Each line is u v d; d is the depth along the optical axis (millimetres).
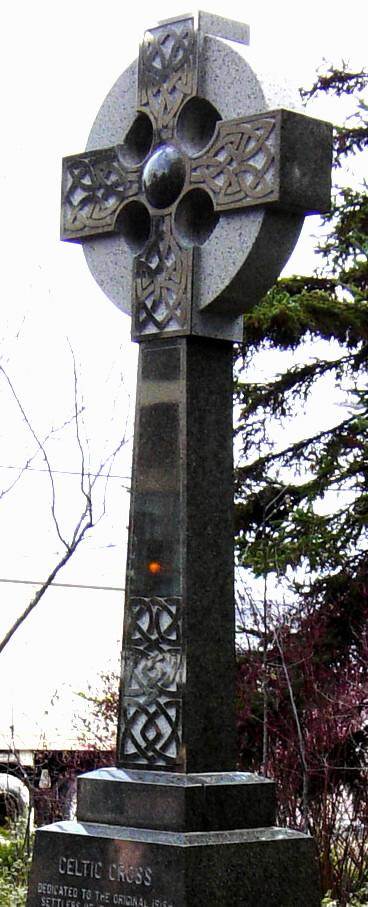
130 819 7262
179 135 7613
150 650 7477
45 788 15164
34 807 14719
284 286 14656
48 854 7434
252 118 7258
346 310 14164
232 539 7566
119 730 7547
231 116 7395
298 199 7223
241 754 13125
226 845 7023
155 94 7738
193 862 6918
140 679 7492
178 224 7578
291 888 7191
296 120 7207
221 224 7418
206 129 7602
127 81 7938
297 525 13844
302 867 7246
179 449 7488
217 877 6969
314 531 13773
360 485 14320
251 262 7332
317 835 12406
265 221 7266
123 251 7957
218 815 7164
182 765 7281
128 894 7070
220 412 7613
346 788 13117
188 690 7320
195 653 7367
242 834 7141
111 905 7129
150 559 7539
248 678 13023
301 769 12750
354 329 14156
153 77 7754
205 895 6914
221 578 7504
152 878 6992
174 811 7094
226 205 7340
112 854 7176
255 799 7305
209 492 7523
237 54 7391
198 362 7570
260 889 7082
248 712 12828
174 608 7410
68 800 14852
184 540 7422
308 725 12820
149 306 7664
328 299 14227
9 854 12805
